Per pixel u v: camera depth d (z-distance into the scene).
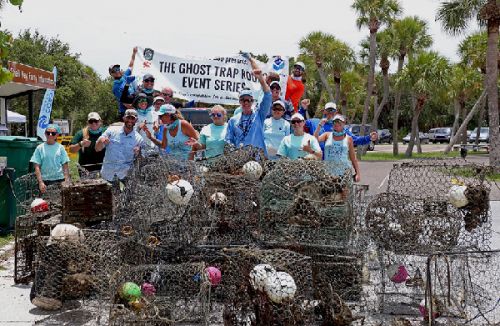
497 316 5.67
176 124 8.03
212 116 7.86
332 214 5.84
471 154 37.12
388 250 6.08
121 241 6.02
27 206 8.25
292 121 7.53
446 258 5.54
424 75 37.88
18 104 45.00
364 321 5.54
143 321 5.02
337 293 5.75
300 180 5.89
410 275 6.37
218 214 6.25
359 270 5.94
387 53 40.31
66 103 49.16
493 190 15.01
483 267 6.37
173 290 5.70
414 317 5.78
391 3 35.78
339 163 6.23
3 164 9.50
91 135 8.79
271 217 5.91
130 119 7.85
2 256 8.39
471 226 6.09
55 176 9.00
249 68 10.29
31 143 9.78
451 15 24.27
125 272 5.50
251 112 7.86
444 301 5.63
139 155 6.76
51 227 6.59
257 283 4.80
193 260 6.09
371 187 16.61
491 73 22.84
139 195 6.31
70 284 5.83
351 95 47.91
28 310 6.07
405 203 6.12
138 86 9.86
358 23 36.72
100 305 5.85
